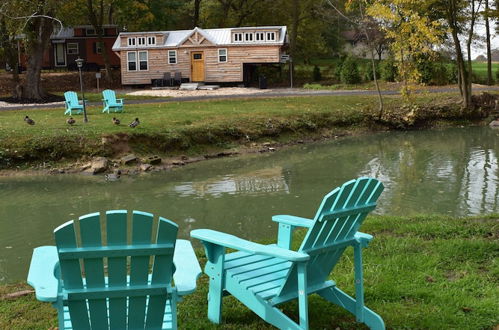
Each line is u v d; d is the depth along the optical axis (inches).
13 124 689.6
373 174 525.0
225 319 167.8
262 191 456.8
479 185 458.3
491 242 233.3
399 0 783.7
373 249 232.4
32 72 1144.8
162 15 1894.7
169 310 135.4
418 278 196.5
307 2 1656.0
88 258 115.0
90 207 414.3
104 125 673.6
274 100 1032.8
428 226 269.7
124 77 1482.5
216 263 161.3
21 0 988.6
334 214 146.9
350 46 2258.9
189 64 1460.4
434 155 637.9
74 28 1764.3
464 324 160.7
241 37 1438.2
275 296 149.1
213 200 425.7
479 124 938.1
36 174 546.0
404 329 159.6
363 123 874.8
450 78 1315.2
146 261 118.4
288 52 1653.5
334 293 166.7
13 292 205.3
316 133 806.5
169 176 535.8
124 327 124.3
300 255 138.5
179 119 740.7
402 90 871.1
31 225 366.6
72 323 121.0
